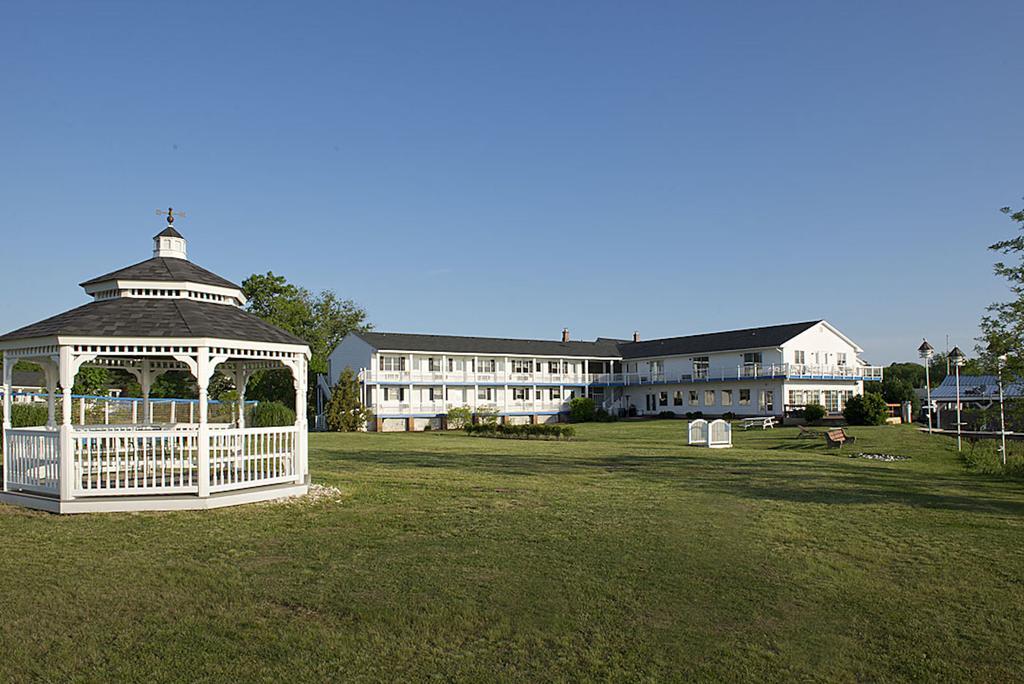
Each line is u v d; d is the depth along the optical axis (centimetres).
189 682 617
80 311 1452
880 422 4734
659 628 741
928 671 645
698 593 851
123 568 943
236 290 1705
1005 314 1898
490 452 2792
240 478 1473
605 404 6875
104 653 673
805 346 5953
